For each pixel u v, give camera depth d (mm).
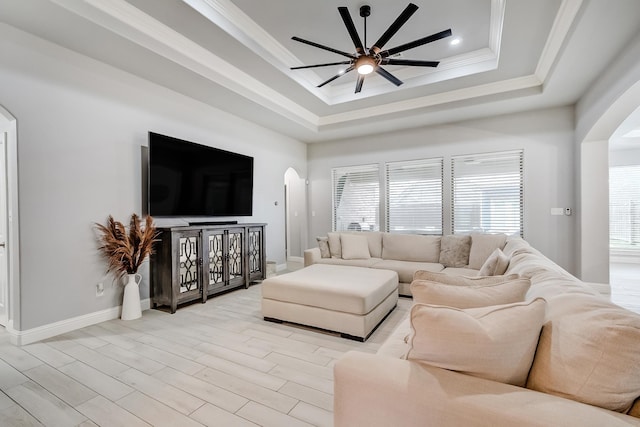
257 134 5258
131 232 3217
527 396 869
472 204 5020
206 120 4270
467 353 957
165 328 2918
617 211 6645
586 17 2422
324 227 6500
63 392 1888
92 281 3025
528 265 1891
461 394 893
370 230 5961
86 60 2979
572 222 4371
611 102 3121
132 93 3379
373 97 4645
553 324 1003
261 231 4793
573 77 3451
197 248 3686
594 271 4082
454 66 3916
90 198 3018
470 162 5023
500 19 2906
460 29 3240
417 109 4730
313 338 2693
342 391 1057
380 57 2789
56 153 2766
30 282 2596
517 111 4598
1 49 2441
